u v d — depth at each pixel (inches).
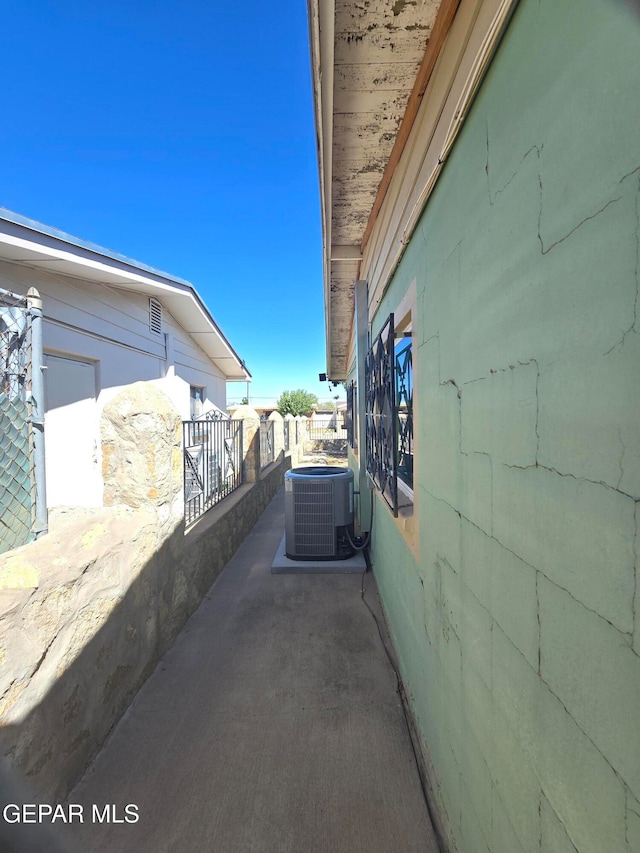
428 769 69.0
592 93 25.0
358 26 54.4
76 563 70.4
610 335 24.0
